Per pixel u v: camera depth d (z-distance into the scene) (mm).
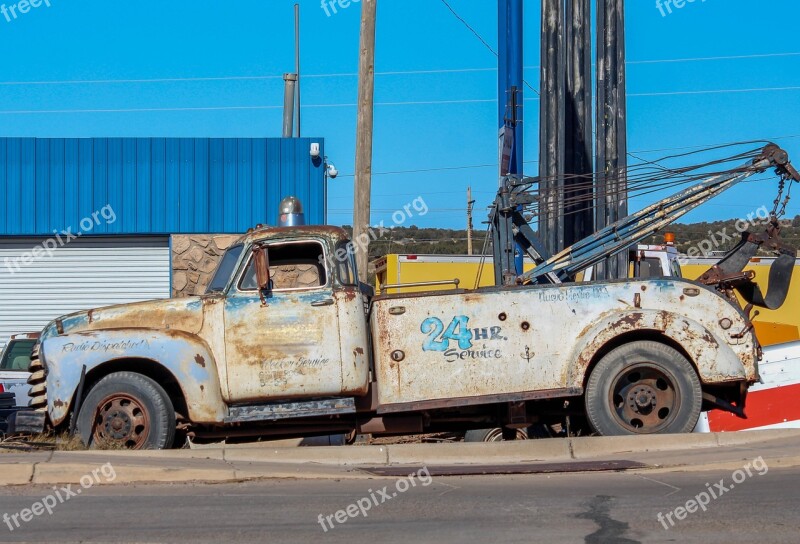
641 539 9109
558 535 9297
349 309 14297
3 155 29734
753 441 14188
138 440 14062
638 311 14250
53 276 30312
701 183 16375
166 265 30312
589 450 13789
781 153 15914
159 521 10109
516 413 14781
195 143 29812
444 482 12258
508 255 16859
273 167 29812
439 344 14328
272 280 14570
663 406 14375
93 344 14125
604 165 21562
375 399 14477
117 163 29844
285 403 14289
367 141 21172
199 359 14125
